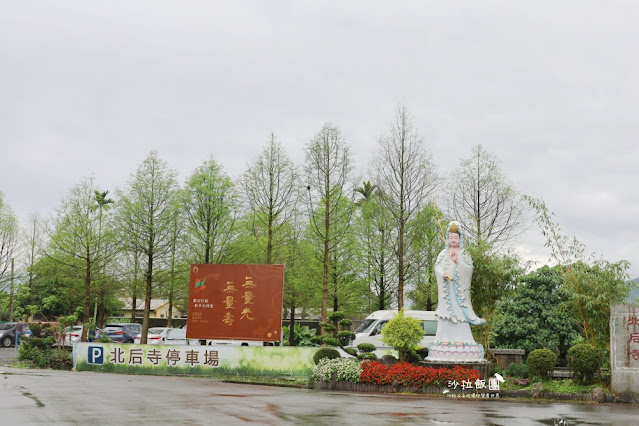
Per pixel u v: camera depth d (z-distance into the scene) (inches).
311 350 844.6
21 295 1868.8
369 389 660.1
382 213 1244.5
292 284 1326.3
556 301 888.9
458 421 434.3
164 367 877.2
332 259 1317.7
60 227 1403.8
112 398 544.7
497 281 762.2
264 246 1317.7
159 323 2004.2
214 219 1248.2
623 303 632.4
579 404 566.6
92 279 1393.9
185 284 1375.5
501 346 904.9
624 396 581.6
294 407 501.0
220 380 802.8
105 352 903.1
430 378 640.4
